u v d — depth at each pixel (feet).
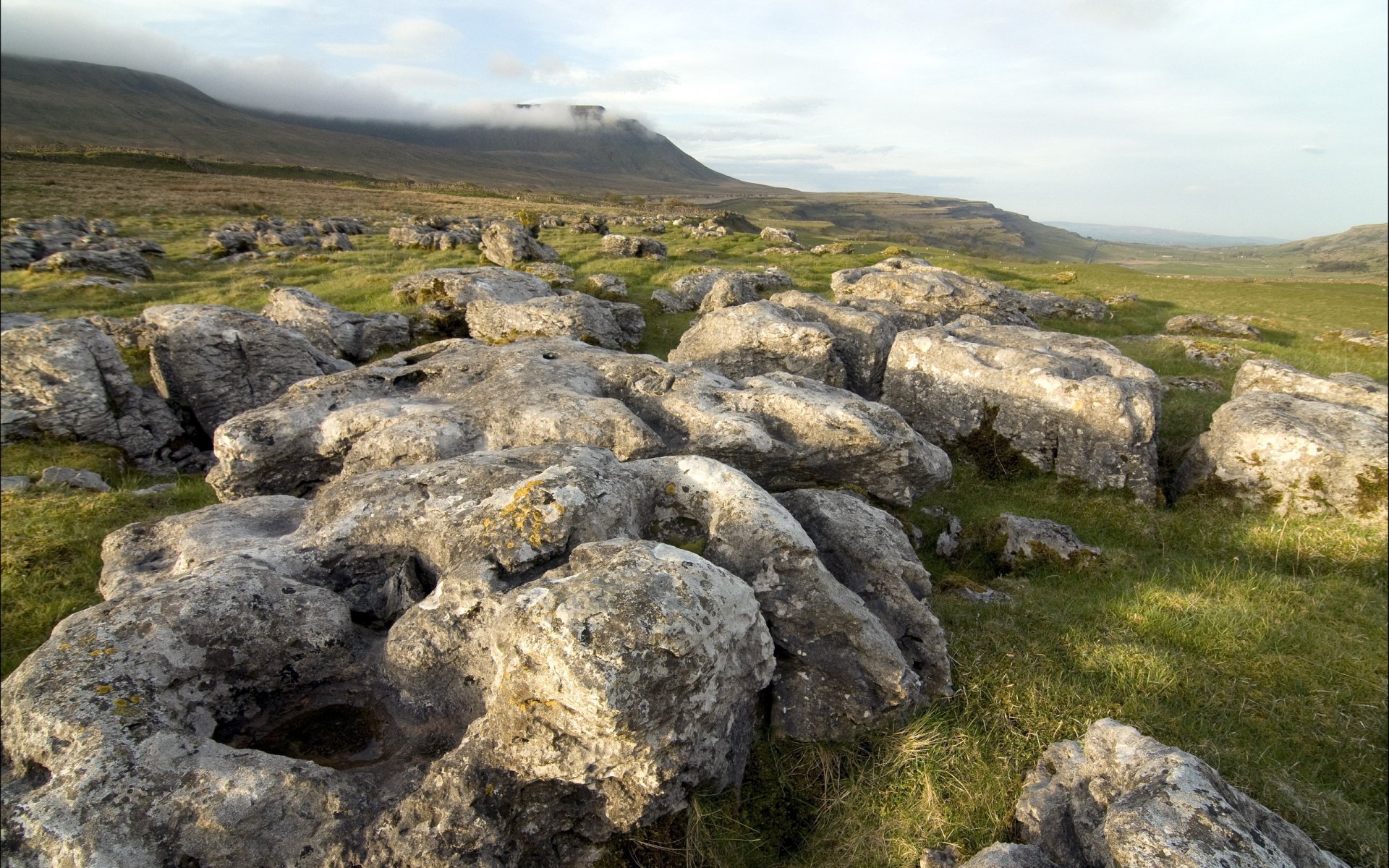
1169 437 44.32
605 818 14.53
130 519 32.89
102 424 40.88
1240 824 13.21
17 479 35.96
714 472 21.91
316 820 13.64
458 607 17.17
